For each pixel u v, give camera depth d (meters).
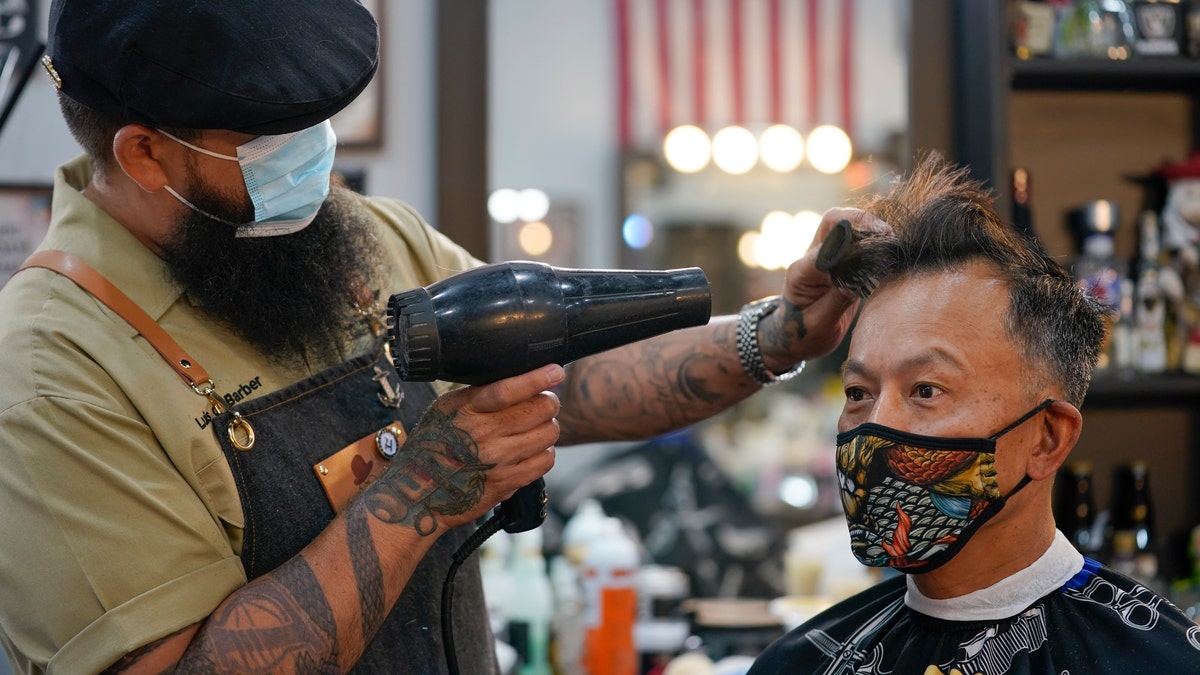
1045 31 2.21
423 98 2.16
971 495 1.07
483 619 1.42
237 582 1.17
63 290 1.20
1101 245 2.24
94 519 1.10
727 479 3.23
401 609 1.30
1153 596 1.08
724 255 6.04
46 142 2.12
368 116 2.15
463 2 2.11
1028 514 1.10
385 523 1.14
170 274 1.24
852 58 5.47
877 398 1.11
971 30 2.16
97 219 1.24
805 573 2.57
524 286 1.13
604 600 2.29
